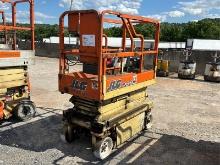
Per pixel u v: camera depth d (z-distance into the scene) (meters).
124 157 6.01
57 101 10.54
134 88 6.48
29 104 8.23
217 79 15.73
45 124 7.93
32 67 20.70
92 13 5.34
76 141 6.78
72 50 5.93
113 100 6.03
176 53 19.53
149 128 7.69
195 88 13.94
